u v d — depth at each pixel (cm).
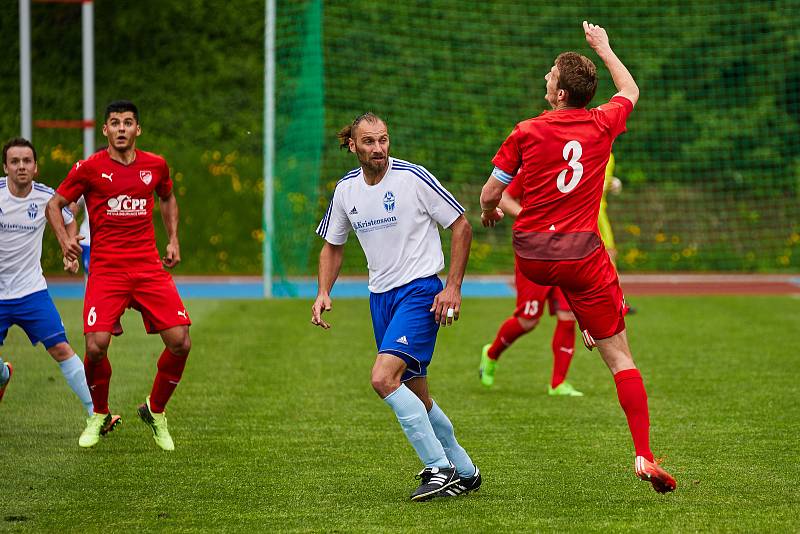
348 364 3130
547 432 2302
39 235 2266
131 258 2102
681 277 5812
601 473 1944
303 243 5553
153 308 2103
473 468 1816
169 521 1641
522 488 1841
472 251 6022
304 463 2022
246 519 1652
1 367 2233
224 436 2248
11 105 6309
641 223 6353
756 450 2112
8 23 6406
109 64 6575
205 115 6562
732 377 2922
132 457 2069
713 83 6644
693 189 6562
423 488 1755
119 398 2633
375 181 1775
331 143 6153
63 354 2262
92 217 2094
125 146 2056
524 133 1723
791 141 6594
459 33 6462
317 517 1661
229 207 6084
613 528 1592
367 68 6303
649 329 3838
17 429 2312
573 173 1709
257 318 4081
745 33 6594
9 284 2239
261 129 6544
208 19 6900
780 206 6488
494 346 2805
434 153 6291
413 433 1748
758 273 6034
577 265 1719
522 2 6538
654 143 6612
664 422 2370
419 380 1805
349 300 4722
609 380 2950
